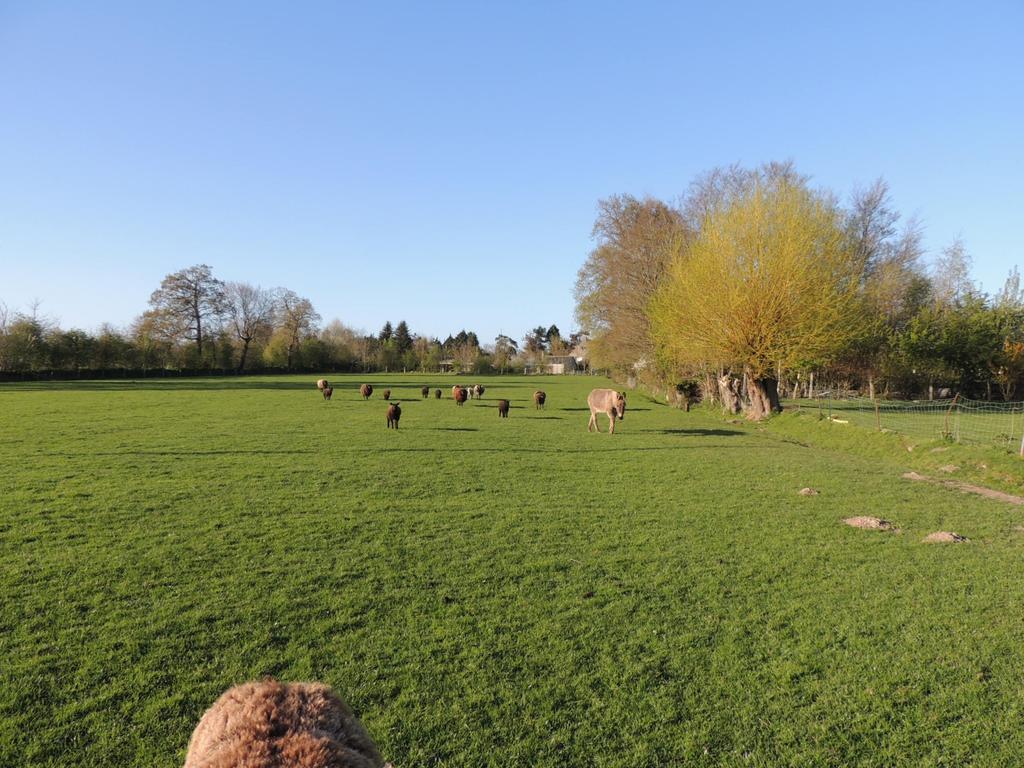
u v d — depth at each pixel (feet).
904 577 27.68
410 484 46.42
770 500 43.60
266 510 37.55
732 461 61.57
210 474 48.65
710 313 99.14
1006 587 26.55
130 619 21.66
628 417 109.81
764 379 104.42
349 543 31.14
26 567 26.66
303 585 25.31
